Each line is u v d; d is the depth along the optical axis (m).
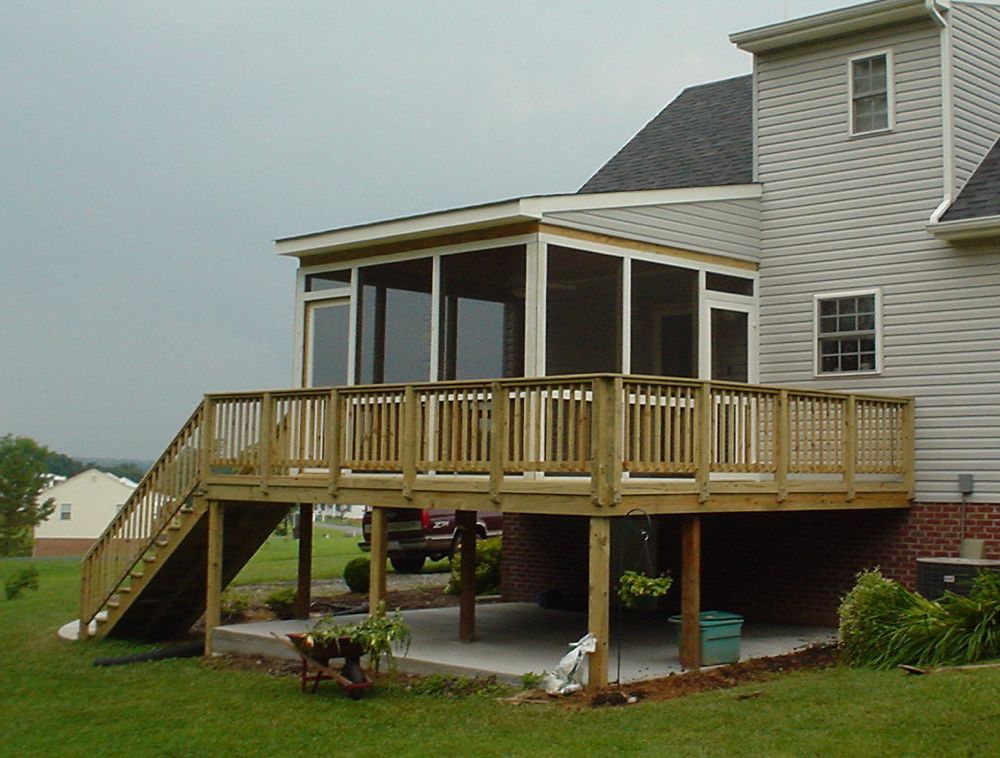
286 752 9.38
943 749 8.25
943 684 9.91
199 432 15.05
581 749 8.80
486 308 13.30
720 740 8.83
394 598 19.30
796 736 8.81
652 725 9.38
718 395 12.20
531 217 12.61
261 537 16.11
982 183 15.02
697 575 11.73
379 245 14.42
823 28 15.77
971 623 11.18
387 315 14.41
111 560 15.82
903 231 15.14
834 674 11.15
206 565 15.62
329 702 11.15
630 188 18.27
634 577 11.04
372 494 12.91
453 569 19.58
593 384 10.84
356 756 9.09
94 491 81.38
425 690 11.35
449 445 12.41
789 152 16.25
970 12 15.53
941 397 14.68
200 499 14.90
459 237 13.52
